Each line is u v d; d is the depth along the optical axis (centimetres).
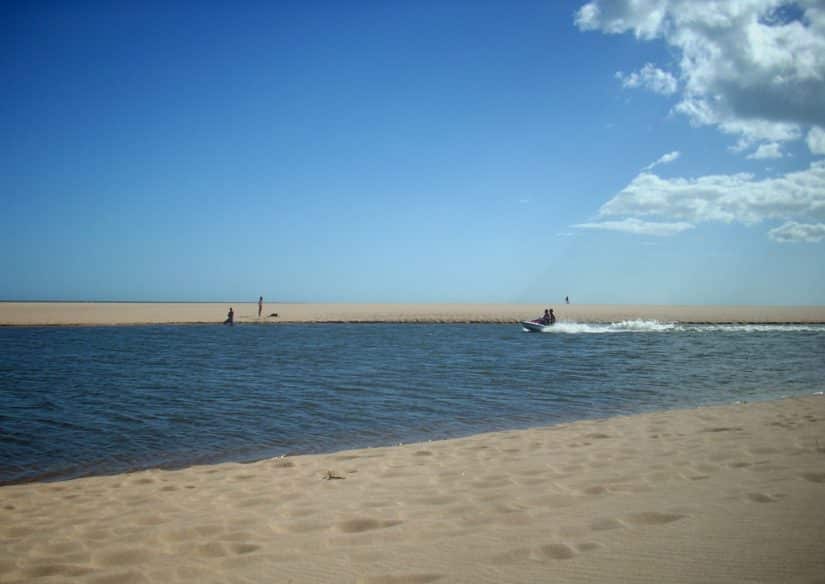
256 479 691
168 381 1767
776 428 827
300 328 4597
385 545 411
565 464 662
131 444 1023
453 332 4122
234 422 1185
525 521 443
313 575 363
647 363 2209
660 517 423
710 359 2348
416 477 644
